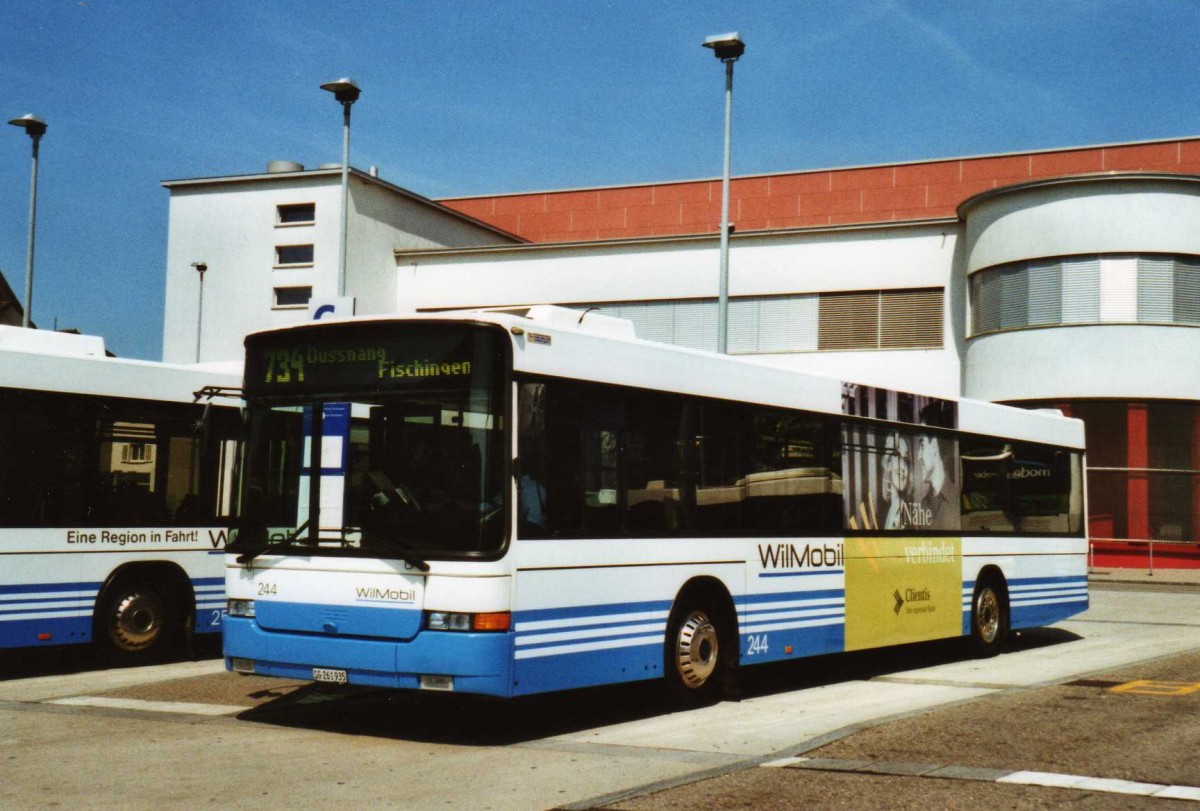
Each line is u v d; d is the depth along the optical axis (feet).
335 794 24.73
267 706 35.94
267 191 131.23
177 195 134.41
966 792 24.18
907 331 115.65
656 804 23.61
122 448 44.68
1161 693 36.91
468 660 29.14
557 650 31.12
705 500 36.78
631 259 124.77
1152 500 103.50
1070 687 38.50
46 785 25.46
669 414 35.68
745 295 120.67
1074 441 58.39
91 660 47.19
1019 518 53.31
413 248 132.98
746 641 37.93
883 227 116.47
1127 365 100.48
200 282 132.87
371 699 37.24
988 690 39.60
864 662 48.62
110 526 44.09
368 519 30.73
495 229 149.89
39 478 42.29
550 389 31.58
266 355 33.06
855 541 43.01
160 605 45.78
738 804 23.52
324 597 31.04
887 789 24.53
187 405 46.83
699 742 30.48
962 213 112.68
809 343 118.73
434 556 29.76
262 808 23.56
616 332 35.60
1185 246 100.73
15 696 37.99
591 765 27.58
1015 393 104.83
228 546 32.91
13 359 41.86
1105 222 101.14
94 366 44.01
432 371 30.66
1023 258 104.58
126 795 24.61
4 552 41.24
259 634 31.96
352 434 31.32
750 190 151.02
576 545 31.94
